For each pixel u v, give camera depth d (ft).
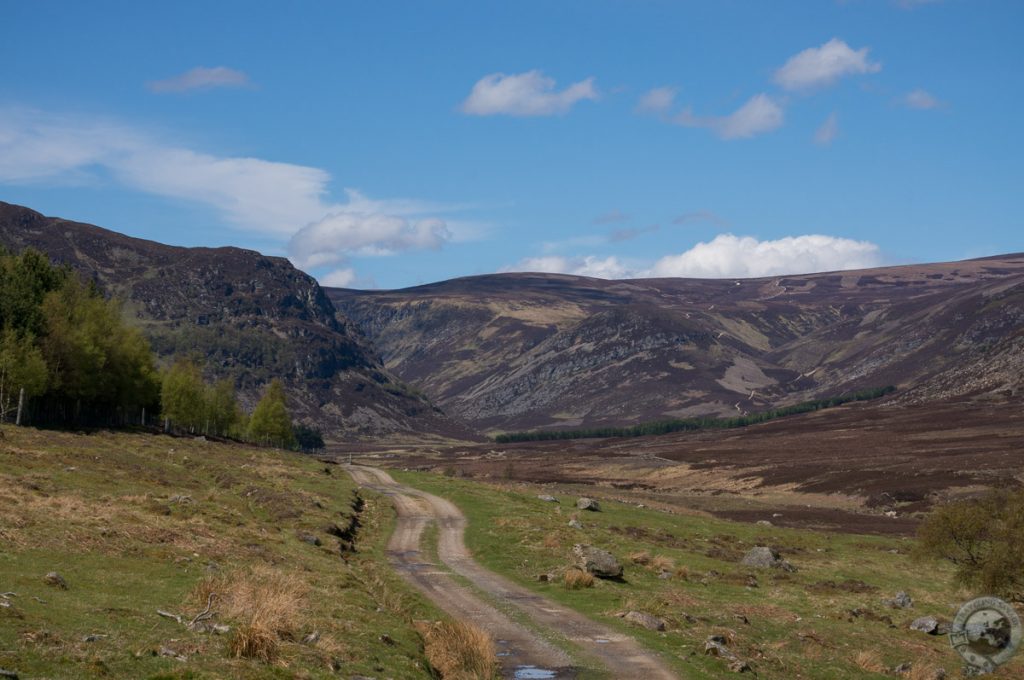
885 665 119.34
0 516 104.83
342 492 259.60
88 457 215.72
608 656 95.20
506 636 103.65
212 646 64.95
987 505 189.47
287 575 107.24
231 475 247.09
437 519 227.61
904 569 227.20
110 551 100.17
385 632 86.69
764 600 156.66
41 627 61.46
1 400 299.58
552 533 196.44
